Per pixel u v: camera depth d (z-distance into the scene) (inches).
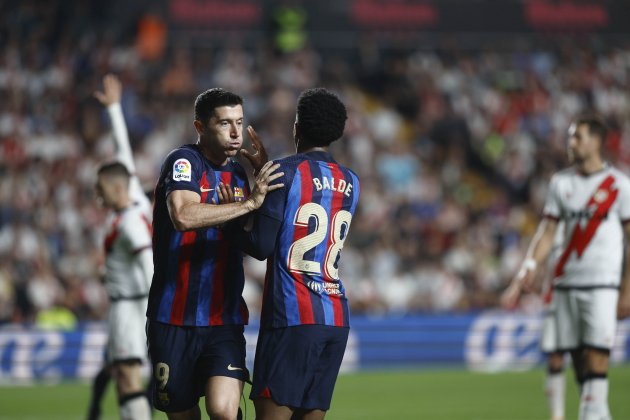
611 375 1909.4
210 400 741.3
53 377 2007.9
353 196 760.3
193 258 764.6
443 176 3078.2
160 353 770.8
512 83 3447.3
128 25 3326.8
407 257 2640.3
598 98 3452.3
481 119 3334.2
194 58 3297.2
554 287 1080.8
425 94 3371.1
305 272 729.0
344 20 3442.4
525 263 1100.5
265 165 730.2
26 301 2300.7
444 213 2812.5
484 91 3415.4
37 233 2516.0
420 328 2198.6
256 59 3334.2
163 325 770.2
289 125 3129.9
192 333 767.1
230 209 715.4
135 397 1027.3
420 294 2546.8
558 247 1207.6
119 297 1032.8
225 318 772.6
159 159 2955.2
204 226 716.7
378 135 3267.7
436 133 3265.3
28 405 1560.0
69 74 3149.6
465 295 2554.1
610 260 1048.8
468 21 3501.5
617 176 1058.1
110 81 1114.7
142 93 3144.7
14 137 2886.3
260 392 725.3
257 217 724.7
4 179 2674.7
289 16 3230.8
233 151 766.5
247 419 1378.0
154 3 3326.8
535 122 3336.6
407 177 3043.8
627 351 2202.3
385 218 2768.2
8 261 2356.1
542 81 3449.8
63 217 2605.8
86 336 2033.7
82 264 2456.9
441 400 1594.5
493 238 2795.3
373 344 2180.1
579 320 1059.9
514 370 2122.3
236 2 3334.2
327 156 756.0
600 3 3545.8
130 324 1027.3
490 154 3240.7
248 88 3238.2
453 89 3408.0
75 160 2849.4
